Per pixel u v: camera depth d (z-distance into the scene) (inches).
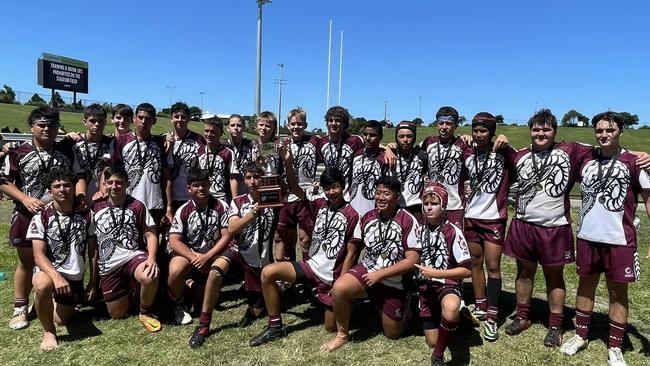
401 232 156.5
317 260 167.2
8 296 198.7
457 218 181.9
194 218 181.5
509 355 152.6
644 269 248.8
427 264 154.6
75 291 172.1
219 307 192.7
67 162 184.1
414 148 191.8
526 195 161.0
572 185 157.0
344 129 202.8
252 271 176.2
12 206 431.5
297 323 177.2
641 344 161.8
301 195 191.6
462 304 160.7
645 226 373.1
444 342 142.1
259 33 786.2
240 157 216.1
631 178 142.9
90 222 173.9
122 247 174.4
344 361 148.6
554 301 161.9
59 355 152.6
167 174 204.7
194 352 154.5
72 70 1416.1
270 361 148.8
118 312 178.2
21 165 176.9
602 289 218.1
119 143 199.5
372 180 190.4
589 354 153.9
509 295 210.1
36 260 161.8
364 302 195.0
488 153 172.2
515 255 164.9
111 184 172.2
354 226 163.3
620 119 141.9
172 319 180.5
